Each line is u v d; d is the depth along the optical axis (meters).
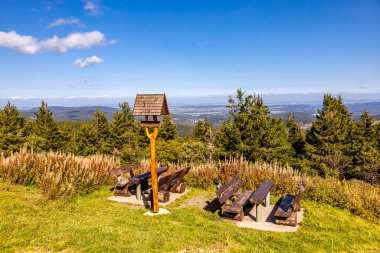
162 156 29.48
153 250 5.60
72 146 35.34
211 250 5.91
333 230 8.34
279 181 11.82
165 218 8.16
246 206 10.04
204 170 13.55
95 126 39.28
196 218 8.39
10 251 5.18
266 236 7.46
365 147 25.58
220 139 24.36
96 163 13.11
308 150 26.58
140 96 8.52
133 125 39.41
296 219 8.64
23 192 9.44
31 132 36.41
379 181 23.06
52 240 5.70
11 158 11.36
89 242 5.68
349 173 25.45
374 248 7.39
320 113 26.95
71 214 7.88
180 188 11.74
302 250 6.71
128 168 12.05
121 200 10.45
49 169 10.83
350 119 27.89
